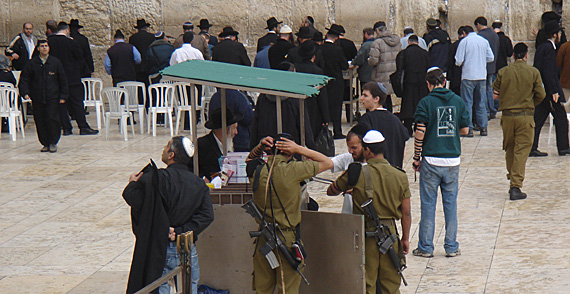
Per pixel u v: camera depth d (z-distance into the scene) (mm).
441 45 15484
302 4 19219
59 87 13680
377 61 14578
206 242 6277
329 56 13961
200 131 15523
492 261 7391
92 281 7109
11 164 12719
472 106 15039
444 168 7418
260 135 8320
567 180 10680
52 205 10023
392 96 18266
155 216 5305
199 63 6742
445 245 7598
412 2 18906
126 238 8516
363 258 5574
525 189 10258
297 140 8289
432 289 6664
